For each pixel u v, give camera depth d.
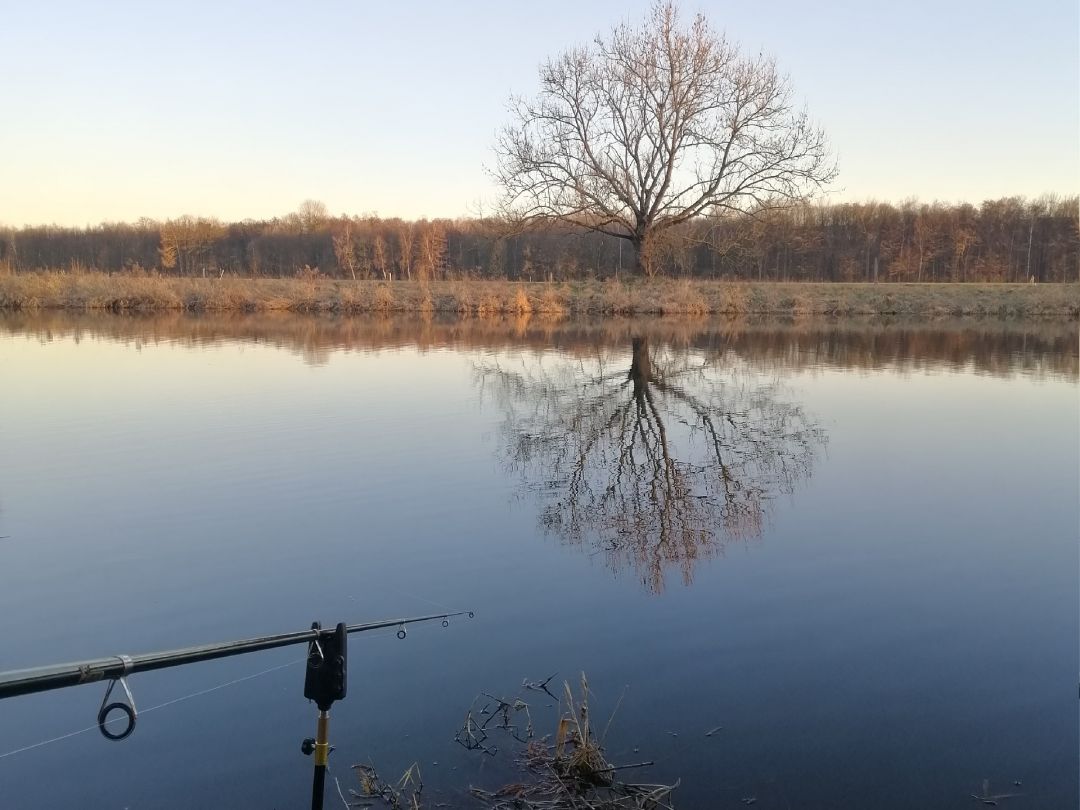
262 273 51.72
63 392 13.07
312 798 3.21
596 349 19.75
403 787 3.60
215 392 13.20
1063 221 50.22
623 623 5.11
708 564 6.08
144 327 24.53
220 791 3.60
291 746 3.91
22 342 20.02
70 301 32.53
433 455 9.29
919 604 5.39
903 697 4.28
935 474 8.55
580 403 12.70
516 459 9.13
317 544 6.45
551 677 4.48
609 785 3.61
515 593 5.56
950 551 6.33
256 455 9.16
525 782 3.63
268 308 31.94
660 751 3.85
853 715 4.12
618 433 10.57
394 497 7.70
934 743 3.89
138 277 36.03
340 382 14.38
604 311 30.27
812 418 11.54
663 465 8.95
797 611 5.28
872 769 3.70
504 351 19.20
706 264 41.34
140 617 5.21
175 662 2.60
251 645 2.84
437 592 5.60
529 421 11.27
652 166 30.62
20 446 9.49
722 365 17.11
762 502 7.60
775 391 13.89
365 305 31.62
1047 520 7.05
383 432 10.46
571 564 6.07
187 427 10.59
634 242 32.62
